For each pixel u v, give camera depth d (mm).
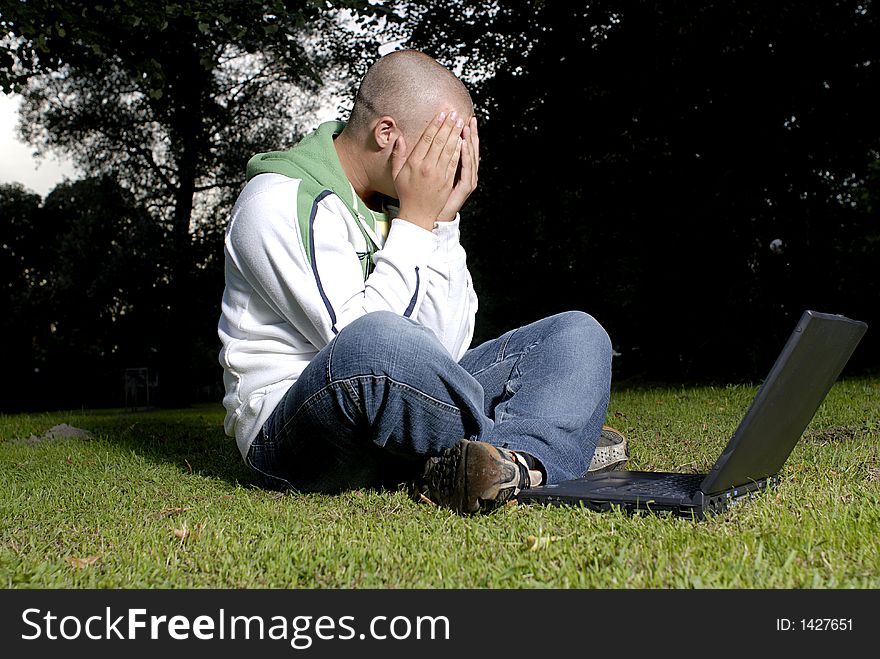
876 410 5453
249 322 2533
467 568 1551
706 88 12766
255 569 1637
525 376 2449
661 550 1607
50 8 8023
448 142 2480
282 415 2422
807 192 13078
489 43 14516
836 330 2070
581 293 16828
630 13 12906
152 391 27875
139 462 3838
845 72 12383
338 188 2506
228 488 2838
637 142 13648
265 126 24375
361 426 2299
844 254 13055
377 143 2516
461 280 2619
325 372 2232
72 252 28453
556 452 2289
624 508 2014
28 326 33719
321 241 2395
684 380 13609
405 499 2330
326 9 9125
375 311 2244
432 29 14875
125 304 26953
